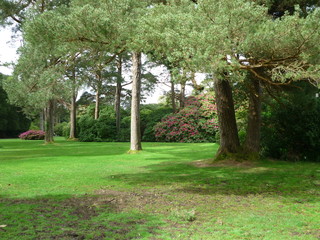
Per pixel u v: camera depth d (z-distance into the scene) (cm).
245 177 785
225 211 454
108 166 1041
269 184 687
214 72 545
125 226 377
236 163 1040
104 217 419
